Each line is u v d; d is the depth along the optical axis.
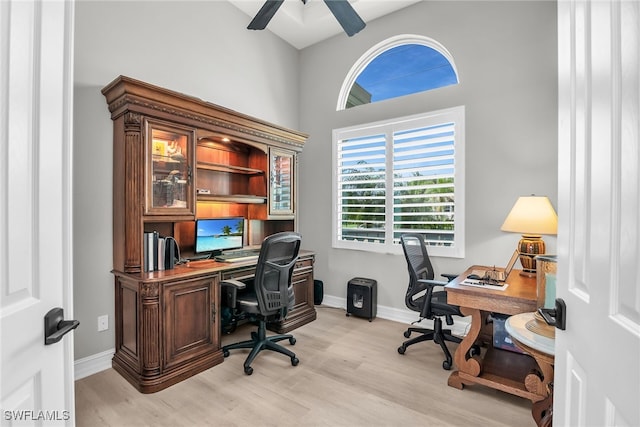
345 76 3.89
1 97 0.66
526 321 1.49
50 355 0.80
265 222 3.84
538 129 2.67
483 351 2.63
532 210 2.31
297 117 4.29
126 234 2.28
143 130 2.28
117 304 2.37
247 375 2.27
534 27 2.69
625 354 0.57
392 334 3.05
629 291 0.57
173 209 2.47
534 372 1.88
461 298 2.06
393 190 3.45
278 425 1.74
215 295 2.48
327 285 4.02
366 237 3.67
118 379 2.20
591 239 0.72
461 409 1.89
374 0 3.30
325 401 1.96
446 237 3.13
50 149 0.81
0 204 0.66
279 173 3.55
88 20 2.31
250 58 3.64
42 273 0.78
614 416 0.60
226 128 2.89
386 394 2.04
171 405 1.91
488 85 2.90
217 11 3.28
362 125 3.69
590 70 0.74
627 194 0.58
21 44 0.71
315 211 4.13
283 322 3.09
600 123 0.68
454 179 3.07
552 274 1.44
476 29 2.96
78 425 1.72
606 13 0.66
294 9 3.65
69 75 0.87
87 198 2.28
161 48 2.78
